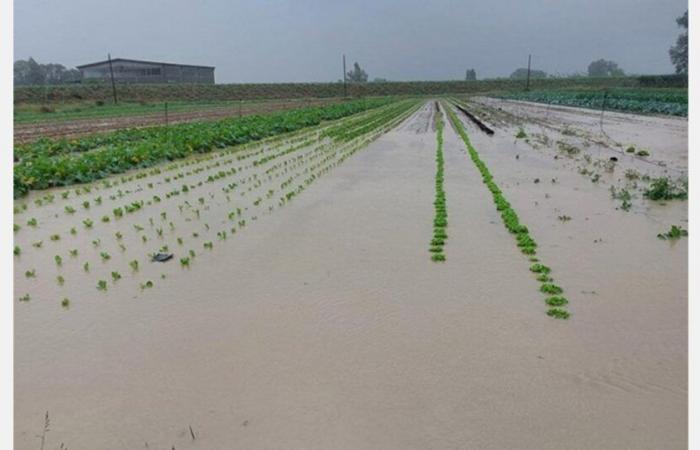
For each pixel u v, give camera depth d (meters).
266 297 6.92
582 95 57.78
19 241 9.50
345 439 4.27
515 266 7.81
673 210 10.62
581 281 7.20
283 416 4.57
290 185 13.77
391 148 20.92
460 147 21.02
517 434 4.29
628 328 5.92
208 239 9.45
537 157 17.98
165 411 4.70
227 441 4.30
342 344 5.71
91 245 9.26
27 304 6.92
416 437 4.28
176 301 6.88
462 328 5.99
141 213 11.27
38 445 4.34
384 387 4.93
